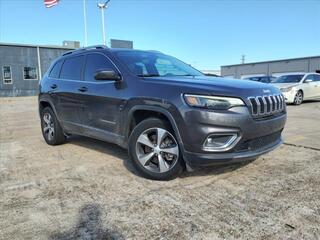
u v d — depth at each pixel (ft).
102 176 13.33
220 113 10.79
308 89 45.78
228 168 13.67
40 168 14.76
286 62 147.95
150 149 12.63
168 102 11.55
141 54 15.67
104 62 15.10
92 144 19.43
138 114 13.14
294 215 9.41
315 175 12.67
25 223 9.39
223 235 8.45
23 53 108.47
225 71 184.14
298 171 13.21
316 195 10.77
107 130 14.51
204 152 11.01
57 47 115.44
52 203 10.75
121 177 13.11
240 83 12.40
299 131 22.39
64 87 17.42
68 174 13.75
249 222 9.07
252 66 166.40
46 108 19.75
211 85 11.53
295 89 43.78
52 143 19.44
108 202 10.69
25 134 24.59
